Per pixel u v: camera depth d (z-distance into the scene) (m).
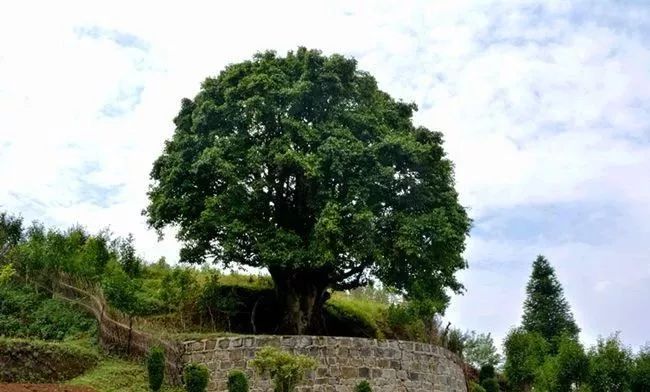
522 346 41.50
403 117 34.38
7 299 27.73
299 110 31.12
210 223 29.30
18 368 21.98
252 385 25.81
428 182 31.84
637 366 34.84
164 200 31.16
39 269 30.12
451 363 30.88
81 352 23.98
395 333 34.44
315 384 26.25
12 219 34.88
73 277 29.34
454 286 33.16
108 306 26.77
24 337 25.89
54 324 26.94
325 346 27.06
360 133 31.41
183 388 24.80
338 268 31.47
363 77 33.06
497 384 34.41
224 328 31.53
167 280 32.41
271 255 28.41
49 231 34.03
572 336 56.09
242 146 30.91
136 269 35.69
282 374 22.70
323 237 28.00
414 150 30.36
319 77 31.00
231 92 31.25
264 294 34.44
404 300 36.66
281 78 31.56
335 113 31.30
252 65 32.66
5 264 30.38
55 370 22.78
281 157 28.73
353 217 28.28
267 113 30.80
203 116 31.16
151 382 23.05
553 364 37.28
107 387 22.64
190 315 31.39
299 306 30.88
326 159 29.23
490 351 47.12
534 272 63.88
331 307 34.72
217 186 30.89
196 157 30.97
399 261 30.20
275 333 30.70
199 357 26.61
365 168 29.86
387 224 29.95
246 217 30.05
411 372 28.42
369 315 35.12
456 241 30.31
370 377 27.28
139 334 25.44
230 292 33.06
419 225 29.39
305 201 31.03
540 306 61.88
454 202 32.31
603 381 34.75
